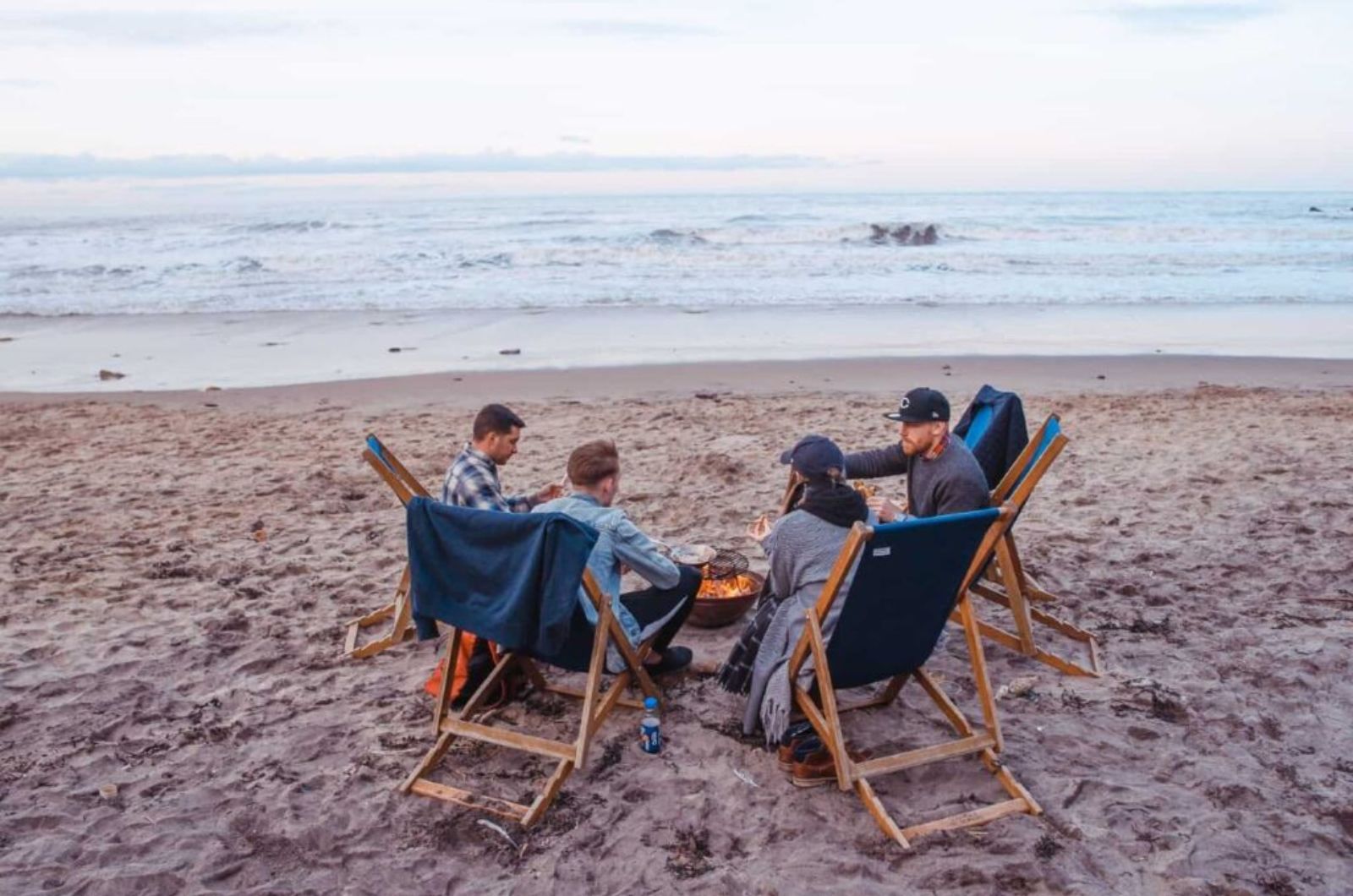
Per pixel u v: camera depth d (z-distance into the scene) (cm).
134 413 1061
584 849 342
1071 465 805
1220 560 595
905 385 1184
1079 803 363
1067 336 1535
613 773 387
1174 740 405
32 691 452
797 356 1376
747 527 663
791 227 3731
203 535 660
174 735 417
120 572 595
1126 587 556
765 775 383
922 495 443
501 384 1201
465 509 364
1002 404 479
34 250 3041
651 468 805
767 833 349
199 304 1897
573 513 400
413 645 501
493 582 365
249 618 529
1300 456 818
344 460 852
